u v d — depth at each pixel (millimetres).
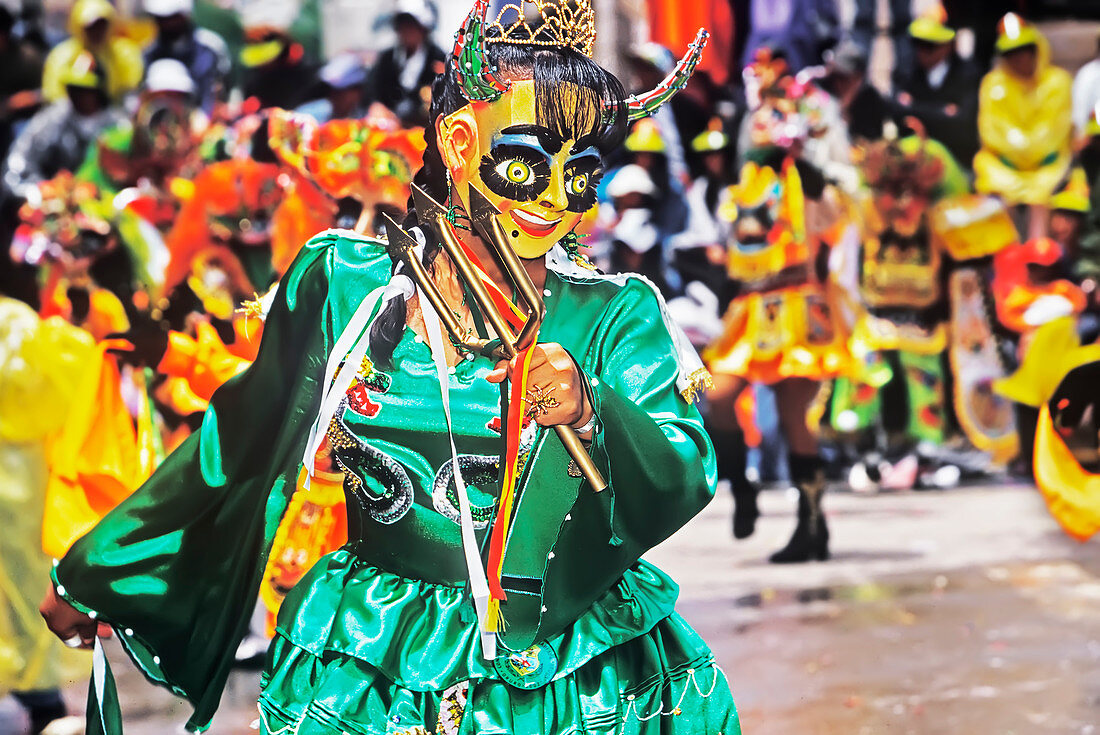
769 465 25781
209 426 7000
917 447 25375
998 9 28125
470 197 6590
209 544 7098
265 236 16062
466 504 6285
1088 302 23188
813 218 20047
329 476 8531
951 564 18438
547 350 6207
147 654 7285
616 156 23047
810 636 14836
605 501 6430
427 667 6414
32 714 12492
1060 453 15273
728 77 31078
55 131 25375
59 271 16609
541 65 6531
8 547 12297
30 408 12180
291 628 6617
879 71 31984
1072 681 13203
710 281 22328
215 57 26797
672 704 6773
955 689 12969
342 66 20766
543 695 6527
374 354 6508
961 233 24312
